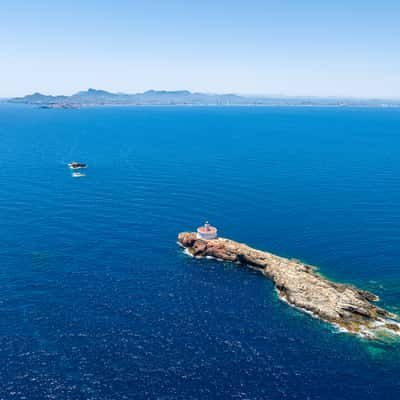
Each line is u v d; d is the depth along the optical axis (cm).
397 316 6300
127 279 7131
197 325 5922
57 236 8844
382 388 4875
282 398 4662
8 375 4828
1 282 6844
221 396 4659
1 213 10231
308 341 5669
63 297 6475
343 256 8262
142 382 4812
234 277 7438
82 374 4894
